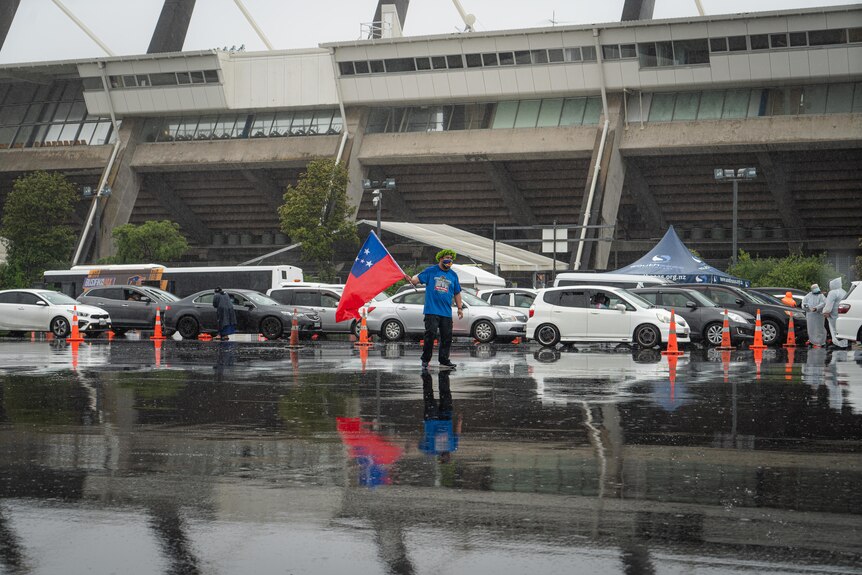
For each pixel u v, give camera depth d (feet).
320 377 47.55
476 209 264.72
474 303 92.48
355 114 256.52
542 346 82.07
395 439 28.27
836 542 17.13
